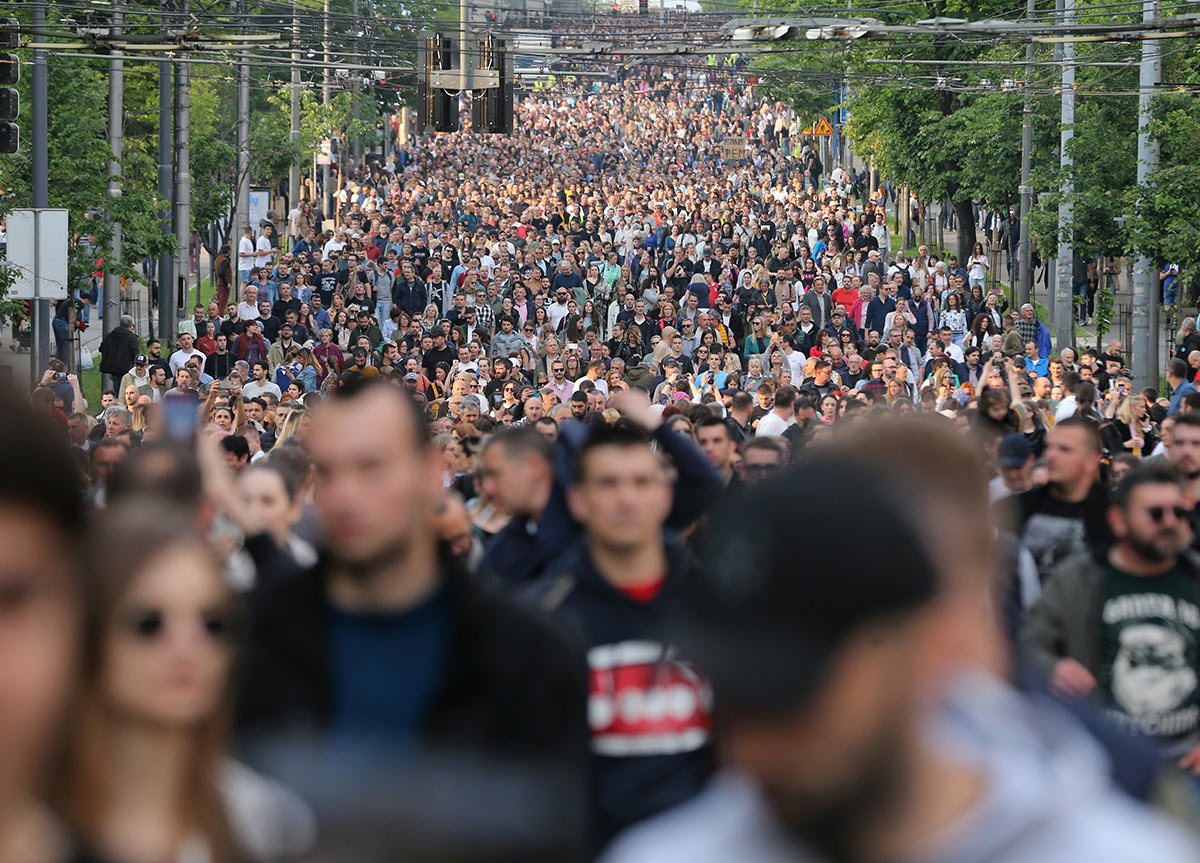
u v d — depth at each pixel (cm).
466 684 1047
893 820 433
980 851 433
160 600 601
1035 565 1888
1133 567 1555
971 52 12544
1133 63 8225
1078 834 441
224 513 1498
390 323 11106
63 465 358
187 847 550
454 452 2933
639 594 1329
